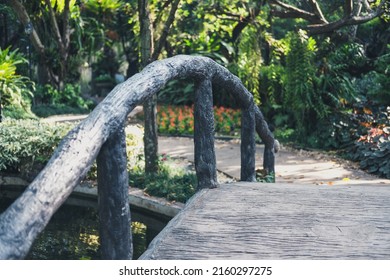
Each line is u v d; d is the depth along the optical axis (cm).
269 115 1193
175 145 1012
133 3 939
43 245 501
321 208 338
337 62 1054
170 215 588
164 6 685
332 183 711
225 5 1127
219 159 869
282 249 277
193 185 629
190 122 1161
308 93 979
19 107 1174
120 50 2212
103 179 243
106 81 2159
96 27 1625
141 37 657
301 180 731
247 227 305
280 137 1070
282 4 1053
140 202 618
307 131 1026
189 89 1421
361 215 325
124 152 247
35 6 1416
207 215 324
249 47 1184
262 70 1202
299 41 1003
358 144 866
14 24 1509
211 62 387
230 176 746
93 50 1638
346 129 967
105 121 231
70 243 509
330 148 975
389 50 1109
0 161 702
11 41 1564
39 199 183
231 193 374
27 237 174
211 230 301
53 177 192
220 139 1088
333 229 303
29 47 1538
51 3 1384
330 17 1289
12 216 174
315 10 1038
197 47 1434
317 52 1077
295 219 319
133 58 2014
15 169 730
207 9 1142
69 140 211
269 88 1165
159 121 1226
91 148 214
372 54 1234
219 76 404
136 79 272
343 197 362
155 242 286
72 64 1598
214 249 276
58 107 1495
